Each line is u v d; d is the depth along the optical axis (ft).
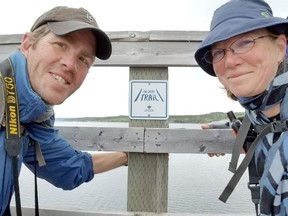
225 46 1.49
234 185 1.77
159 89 2.69
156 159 2.65
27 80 1.69
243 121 1.85
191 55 2.63
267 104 1.54
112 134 2.62
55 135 2.06
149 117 2.68
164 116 2.68
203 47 1.53
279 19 1.40
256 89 1.47
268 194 1.53
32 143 1.94
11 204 2.50
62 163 2.12
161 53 2.65
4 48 2.87
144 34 2.66
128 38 2.67
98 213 2.50
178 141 2.56
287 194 1.49
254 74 1.46
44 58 1.67
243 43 1.45
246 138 1.86
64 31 1.64
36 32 1.72
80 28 1.65
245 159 1.69
